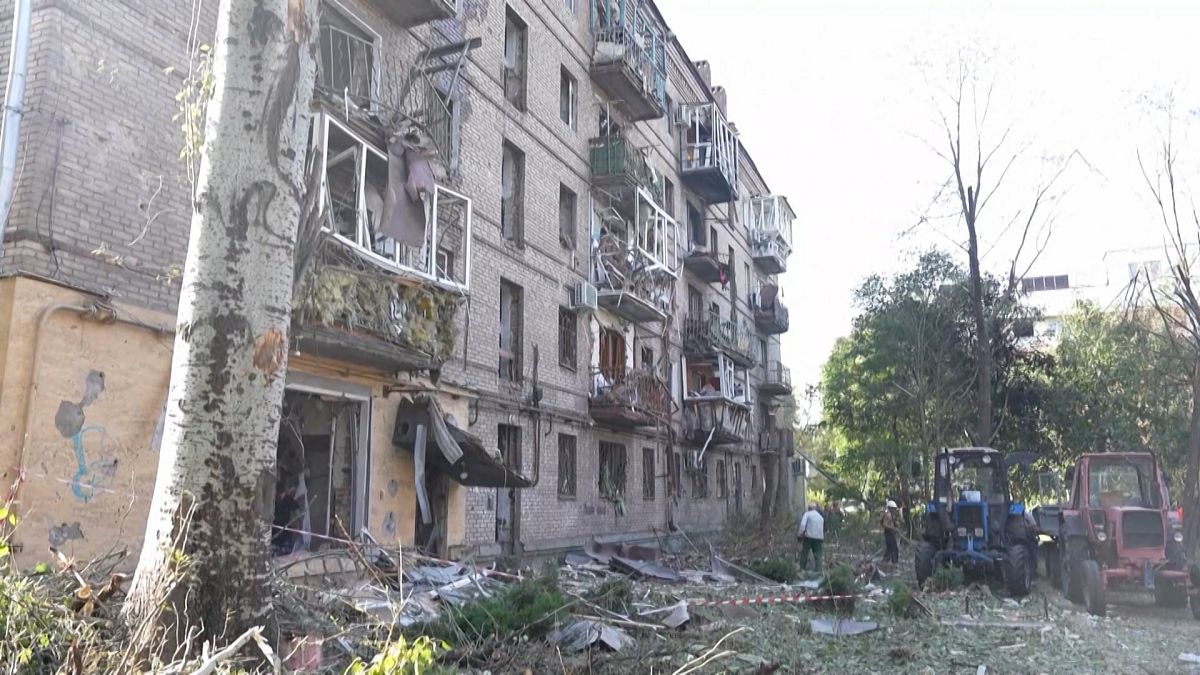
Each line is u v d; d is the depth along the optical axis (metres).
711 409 28.06
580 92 21.27
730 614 12.33
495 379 16.38
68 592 5.91
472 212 15.70
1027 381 31.00
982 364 26.44
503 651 8.03
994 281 31.39
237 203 5.75
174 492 5.45
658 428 24.45
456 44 14.92
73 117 8.69
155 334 9.30
